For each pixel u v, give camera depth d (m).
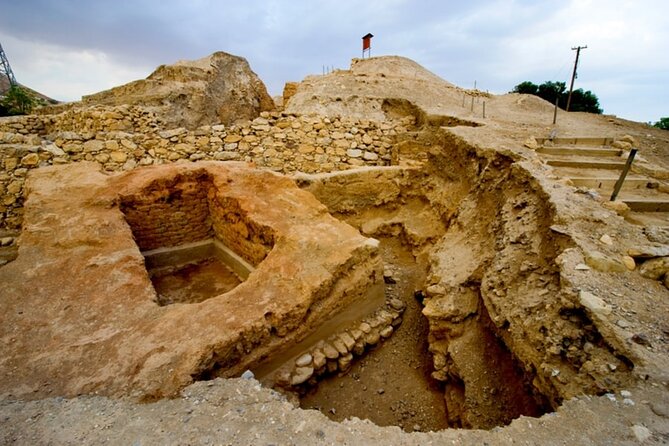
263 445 1.98
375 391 4.33
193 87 11.93
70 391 2.48
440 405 4.15
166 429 2.08
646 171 5.33
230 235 6.00
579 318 2.73
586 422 2.00
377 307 5.28
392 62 17.34
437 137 7.77
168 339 3.04
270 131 8.62
